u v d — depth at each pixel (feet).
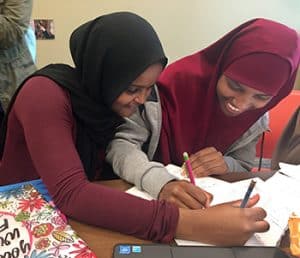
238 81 3.28
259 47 3.18
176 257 2.06
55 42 8.27
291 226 2.28
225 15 8.80
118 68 2.60
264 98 3.37
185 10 8.59
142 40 2.55
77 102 2.75
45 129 2.38
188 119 3.75
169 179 2.66
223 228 2.22
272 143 4.50
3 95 5.41
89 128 2.90
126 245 2.12
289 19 9.04
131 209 2.25
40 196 2.46
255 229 2.25
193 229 2.23
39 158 2.35
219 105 3.63
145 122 3.46
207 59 3.62
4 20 5.09
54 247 2.08
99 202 2.26
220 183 2.92
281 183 2.98
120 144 3.16
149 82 2.65
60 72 2.80
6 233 2.15
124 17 2.61
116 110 2.90
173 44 8.84
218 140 3.81
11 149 2.99
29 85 2.61
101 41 2.61
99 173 3.22
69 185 2.30
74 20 8.18
